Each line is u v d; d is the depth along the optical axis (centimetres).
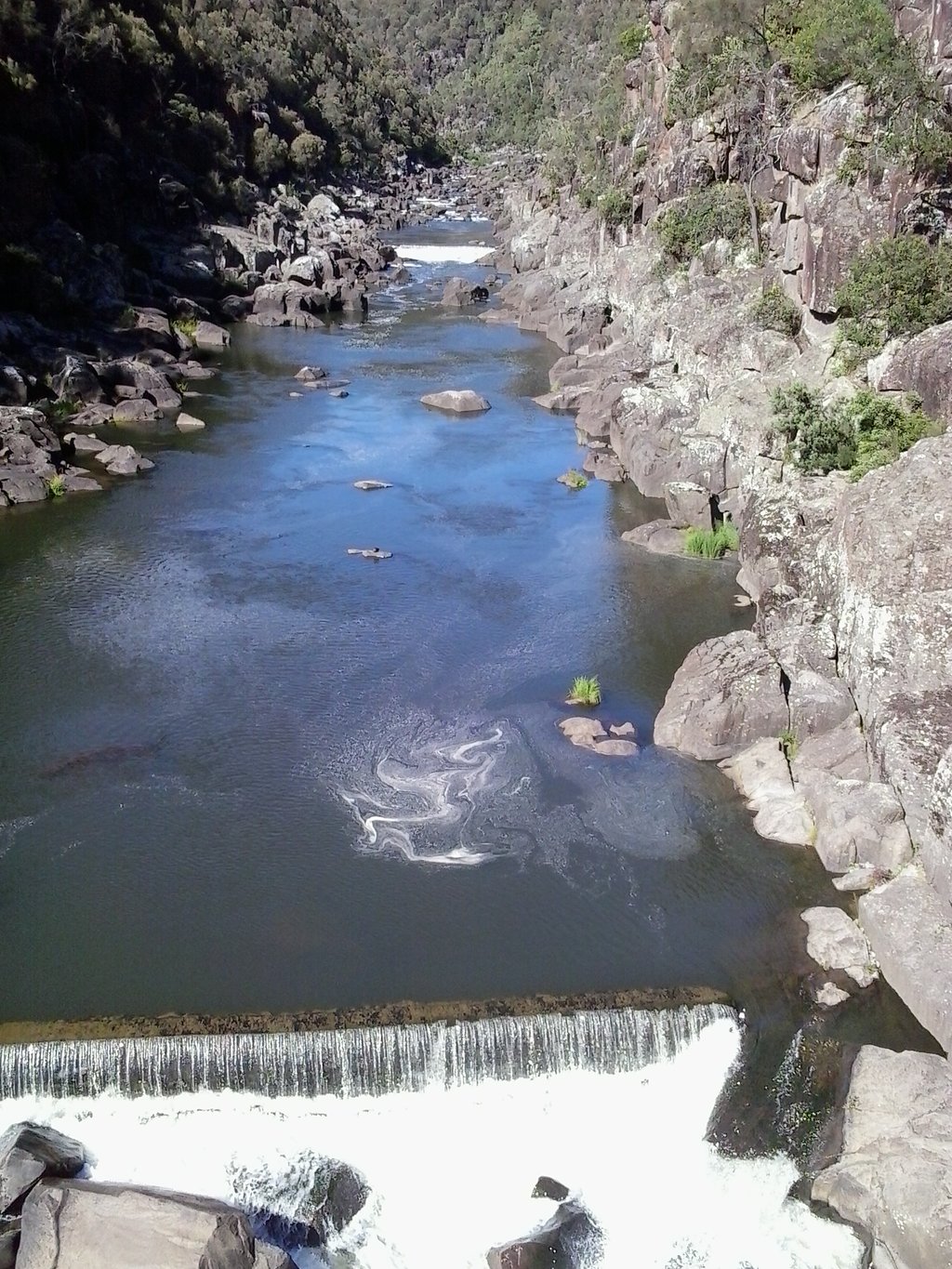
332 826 3534
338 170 19388
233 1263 2245
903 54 5578
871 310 5400
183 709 4150
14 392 7294
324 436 7531
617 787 3731
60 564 5391
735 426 5797
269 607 4972
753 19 7881
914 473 3788
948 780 3041
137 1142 2636
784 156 6550
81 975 2934
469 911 3183
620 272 9725
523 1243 2411
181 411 8019
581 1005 2839
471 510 6178
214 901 3203
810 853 3416
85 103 11106
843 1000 2889
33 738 3956
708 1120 2673
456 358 9838
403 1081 2758
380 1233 2488
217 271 11625
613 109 12438
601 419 7456
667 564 5447
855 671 3775
